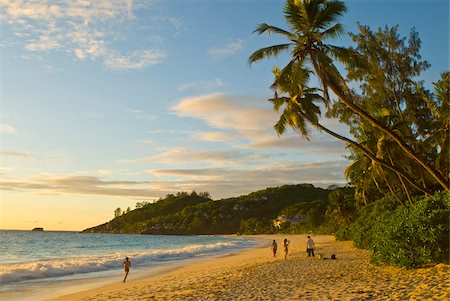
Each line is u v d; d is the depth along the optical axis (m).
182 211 185.88
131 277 22.02
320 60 15.91
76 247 61.00
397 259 14.35
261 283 14.82
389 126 24.55
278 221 136.88
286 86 16.23
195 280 18.64
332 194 66.25
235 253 41.88
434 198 15.56
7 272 21.44
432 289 9.30
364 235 30.06
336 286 11.92
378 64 30.47
